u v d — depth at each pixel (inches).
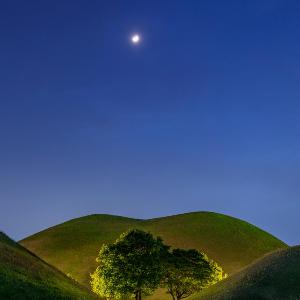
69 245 4990.2
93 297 2009.1
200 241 5280.5
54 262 4505.4
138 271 2738.7
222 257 4909.0
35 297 1432.1
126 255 2768.2
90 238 5216.5
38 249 4938.5
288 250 2070.6
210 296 1903.3
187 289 2982.3
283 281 1745.8
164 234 5423.2
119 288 2755.9
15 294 1391.5
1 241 2134.6
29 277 1644.9
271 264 1941.4
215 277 3011.8
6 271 1562.5
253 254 5093.5
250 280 1862.7
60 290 1658.5
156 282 2770.7
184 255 2987.2
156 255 2807.6
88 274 4124.0
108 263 2787.9
